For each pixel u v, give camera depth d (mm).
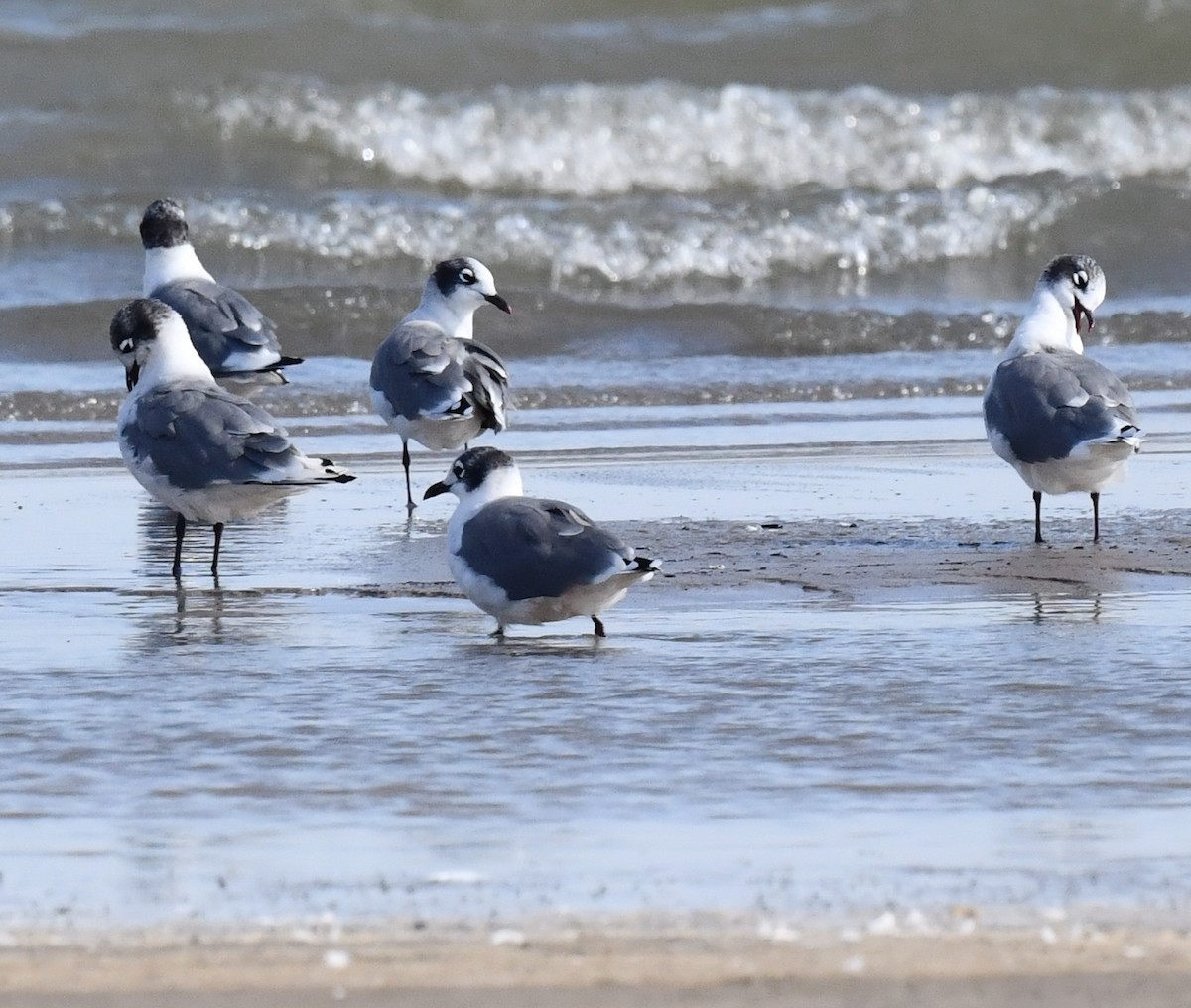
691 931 6594
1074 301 15484
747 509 16000
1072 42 39625
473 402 16953
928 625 11984
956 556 14078
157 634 11945
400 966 6145
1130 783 8719
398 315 26312
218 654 11367
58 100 35094
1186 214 32156
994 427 14617
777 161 34969
